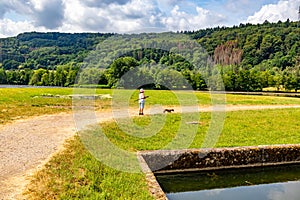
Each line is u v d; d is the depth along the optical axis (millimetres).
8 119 17750
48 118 18828
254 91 63719
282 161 13695
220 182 12102
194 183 11953
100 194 7973
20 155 10406
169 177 12258
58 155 10422
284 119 22344
